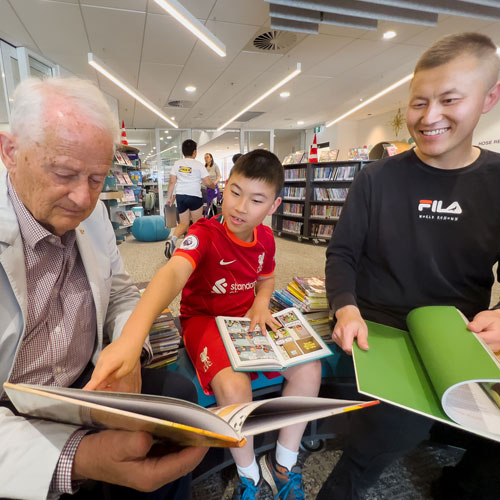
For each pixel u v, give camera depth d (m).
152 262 3.91
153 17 3.62
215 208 5.92
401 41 4.46
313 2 3.09
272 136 11.44
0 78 4.14
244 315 1.13
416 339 0.70
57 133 0.48
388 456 0.84
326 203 5.42
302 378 0.91
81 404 0.34
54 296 0.65
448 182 0.91
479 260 0.90
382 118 9.41
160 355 1.02
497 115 5.95
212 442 0.41
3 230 0.54
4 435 0.44
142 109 7.94
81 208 0.55
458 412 0.53
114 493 0.63
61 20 3.65
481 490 0.79
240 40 4.31
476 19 3.88
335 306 0.88
